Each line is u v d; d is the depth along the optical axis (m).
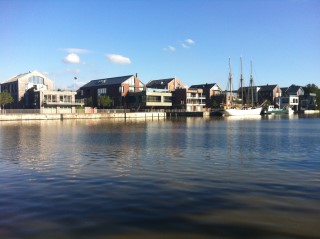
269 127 58.78
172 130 50.53
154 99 134.75
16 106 119.94
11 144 30.20
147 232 8.39
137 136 39.09
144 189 12.91
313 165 18.58
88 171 16.81
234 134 42.22
